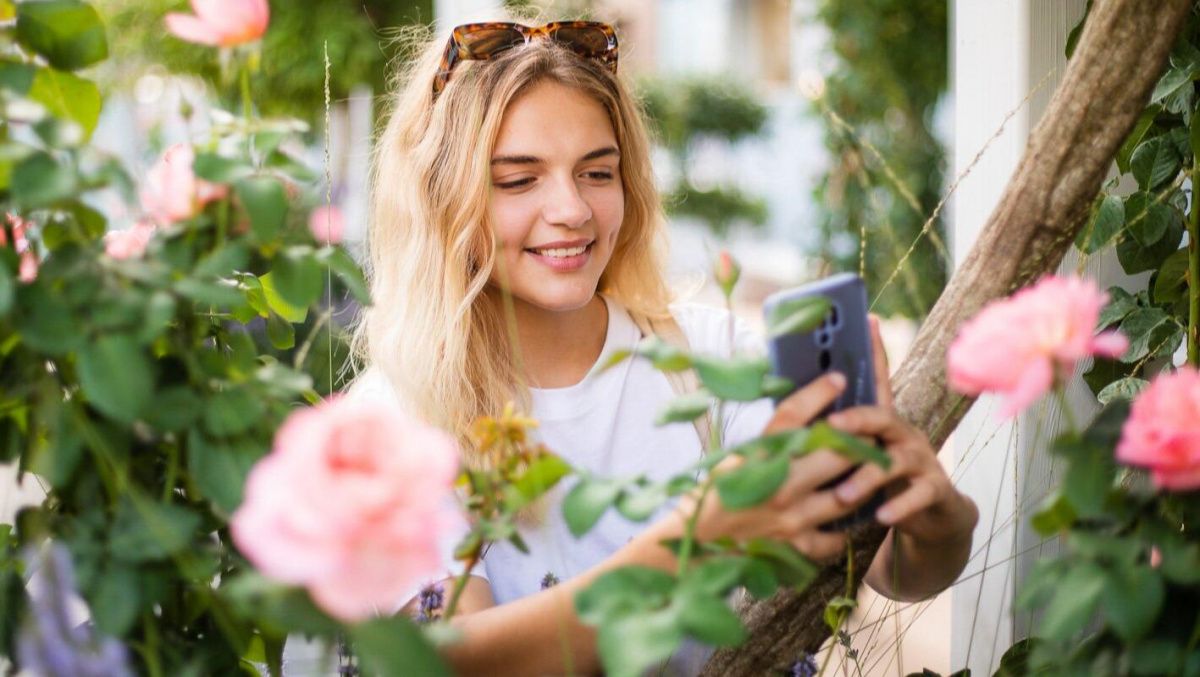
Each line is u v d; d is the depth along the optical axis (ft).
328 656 3.17
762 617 4.37
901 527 4.14
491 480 3.44
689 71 33.24
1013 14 6.16
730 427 5.85
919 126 20.52
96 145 3.68
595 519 3.04
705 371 3.08
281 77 20.18
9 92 3.25
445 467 2.50
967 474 6.40
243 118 3.47
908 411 4.30
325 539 2.35
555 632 4.22
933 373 4.26
